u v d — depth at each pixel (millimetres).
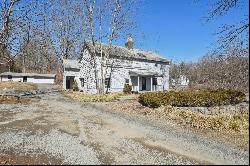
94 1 32344
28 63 91812
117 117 16234
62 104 24062
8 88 55594
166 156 8773
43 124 14578
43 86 66688
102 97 27219
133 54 42312
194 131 11969
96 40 33594
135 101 22828
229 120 12531
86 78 40594
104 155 9070
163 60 45844
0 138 11719
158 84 45000
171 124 13555
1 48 18750
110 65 38594
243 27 13797
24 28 18938
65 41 55781
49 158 8961
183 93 18062
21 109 20719
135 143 10414
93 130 12844
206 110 15102
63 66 55156
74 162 8492
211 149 9320
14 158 9086
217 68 20750
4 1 18453
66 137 11602
